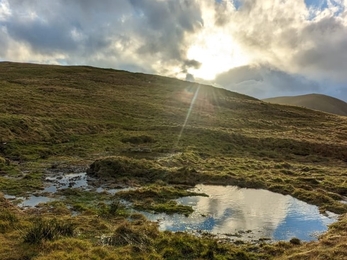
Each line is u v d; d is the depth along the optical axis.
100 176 32.09
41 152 42.12
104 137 54.69
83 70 134.12
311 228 20.56
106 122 65.88
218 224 20.81
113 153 44.97
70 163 37.97
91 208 22.53
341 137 70.44
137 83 122.19
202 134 60.34
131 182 30.62
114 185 29.39
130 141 53.44
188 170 33.78
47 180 30.34
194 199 26.44
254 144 57.53
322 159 50.59
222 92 129.38
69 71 127.50
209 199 26.59
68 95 84.69
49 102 73.19
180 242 16.16
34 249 14.15
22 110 62.25
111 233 16.97
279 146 57.16
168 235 17.70
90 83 108.12
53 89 88.75
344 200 27.28
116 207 21.67
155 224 19.84
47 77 110.06
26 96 74.38
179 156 41.97
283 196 28.30
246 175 34.28
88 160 40.12
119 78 126.88
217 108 95.44
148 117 74.94
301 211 24.03
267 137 61.25
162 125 66.38
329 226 20.67
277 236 19.12
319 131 76.06
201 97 109.75
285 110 103.81
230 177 32.75
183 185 30.61
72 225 17.39
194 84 137.62
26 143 45.69
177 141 54.41
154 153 45.81
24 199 24.28
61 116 64.31
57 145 47.66
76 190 26.92
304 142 58.56
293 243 17.72
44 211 21.23
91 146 48.34
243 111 96.88
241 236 18.89
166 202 25.05
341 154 54.38
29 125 51.47
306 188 30.36
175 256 15.02
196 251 15.68
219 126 73.31
